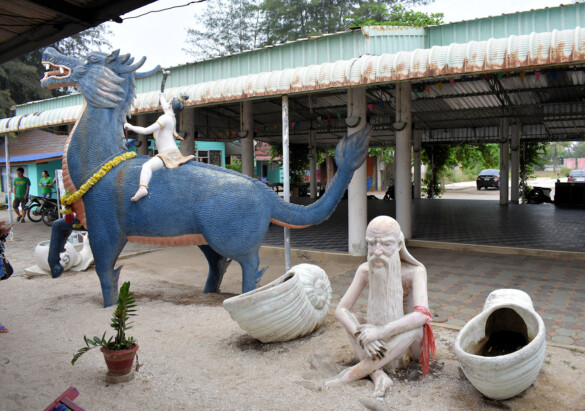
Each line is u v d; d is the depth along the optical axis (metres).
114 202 5.67
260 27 32.00
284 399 3.48
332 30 29.12
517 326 3.92
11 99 23.91
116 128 5.89
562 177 47.00
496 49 5.38
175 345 4.59
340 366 4.04
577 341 4.49
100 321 5.36
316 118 16.50
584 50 4.95
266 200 5.66
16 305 6.10
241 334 4.88
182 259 9.24
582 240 9.65
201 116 15.77
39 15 4.44
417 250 9.26
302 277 4.75
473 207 17.36
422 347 3.81
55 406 2.69
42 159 17.42
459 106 14.16
